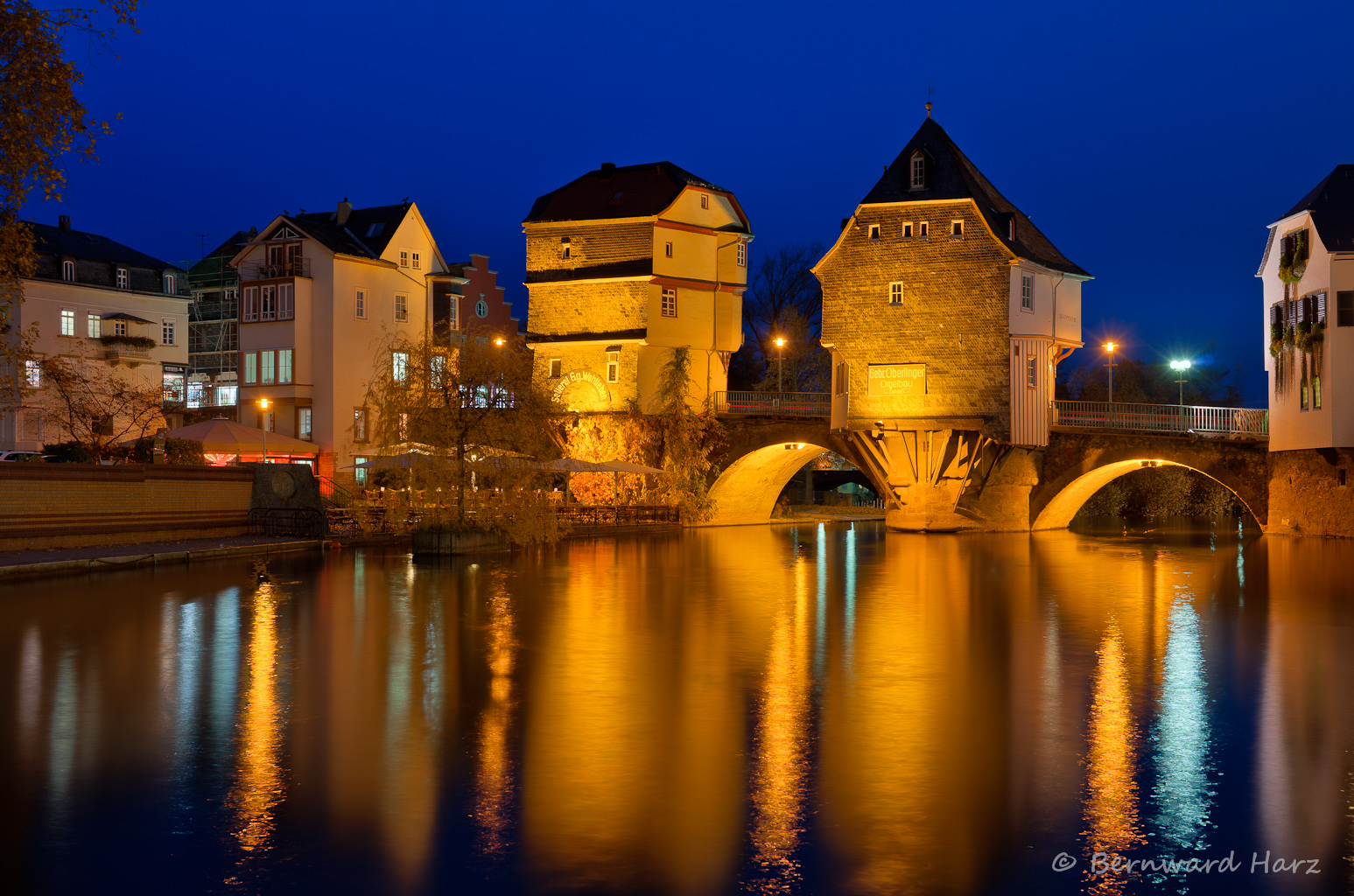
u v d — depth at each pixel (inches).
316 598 1111.6
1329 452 2012.8
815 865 410.6
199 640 856.3
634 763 530.9
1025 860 416.5
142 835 436.5
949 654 826.2
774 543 2043.6
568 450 2546.8
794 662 789.2
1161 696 679.7
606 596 1159.6
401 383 1678.2
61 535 1455.5
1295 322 2075.5
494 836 437.1
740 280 2682.1
